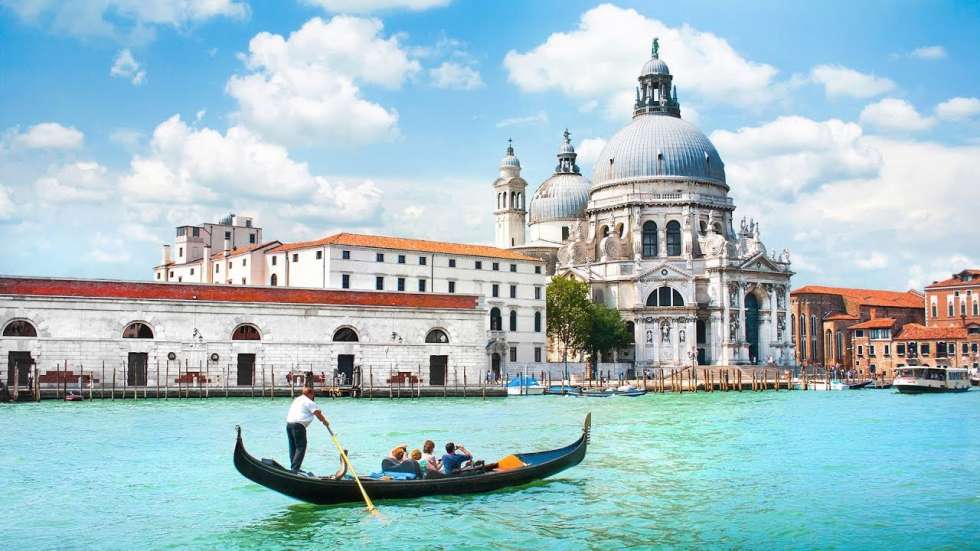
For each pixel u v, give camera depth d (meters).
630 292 152.88
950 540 30.42
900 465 45.19
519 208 173.50
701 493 37.59
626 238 159.00
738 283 149.25
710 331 149.38
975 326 164.62
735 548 29.50
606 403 92.19
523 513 33.78
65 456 46.06
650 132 163.00
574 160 185.62
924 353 166.12
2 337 80.12
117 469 42.38
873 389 132.62
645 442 54.53
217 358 88.12
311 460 45.12
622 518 33.16
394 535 30.64
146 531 31.20
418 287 120.50
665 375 142.12
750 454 49.03
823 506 35.25
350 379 94.25
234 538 30.34
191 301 87.44
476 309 100.75
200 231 148.88
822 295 185.12
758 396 109.50
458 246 128.75
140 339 85.19
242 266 125.81
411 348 96.94
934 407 87.38
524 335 130.75
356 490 33.19
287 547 29.34
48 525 31.97
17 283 81.25
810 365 160.88
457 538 30.34
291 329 91.50
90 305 83.50
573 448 40.34
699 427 64.19
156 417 65.12
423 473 35.88
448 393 94.50
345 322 93.94
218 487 38.19
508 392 103.06
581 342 141.38
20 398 77.62
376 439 53.50
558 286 140.88
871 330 173.75
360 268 115.56
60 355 82.19
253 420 63.28
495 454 47.56
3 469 42.41
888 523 32.59
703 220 158.88
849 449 51.50
